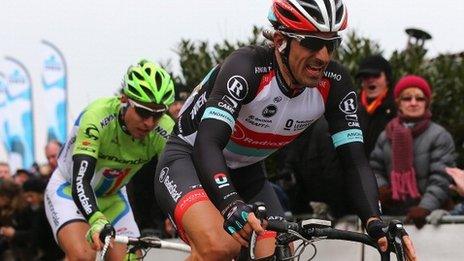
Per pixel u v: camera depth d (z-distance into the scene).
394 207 6.26
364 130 6.61
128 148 6.08
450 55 8.41
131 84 5.60
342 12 4.05
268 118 4.45
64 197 6.29
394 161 6.20
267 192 4.99
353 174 4.32
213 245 4.30
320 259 6.27
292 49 4.11
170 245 5.19
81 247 6.05
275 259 3.80
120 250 6.02
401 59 8.21
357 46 8.34
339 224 6.36
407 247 3.73
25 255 8.43
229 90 4.21
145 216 7.38
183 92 7.77
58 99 13.32
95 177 6.22
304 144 6.41
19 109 13.95
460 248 5.80
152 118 5.66
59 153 6.48
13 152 14.10
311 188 6.47
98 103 6.04
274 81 4.34
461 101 8.07
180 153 4.68
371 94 6.59
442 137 6.14
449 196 6.23
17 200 8.52
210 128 4.11
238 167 4.90
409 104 6.14
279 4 4.10
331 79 4.43
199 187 4.50
